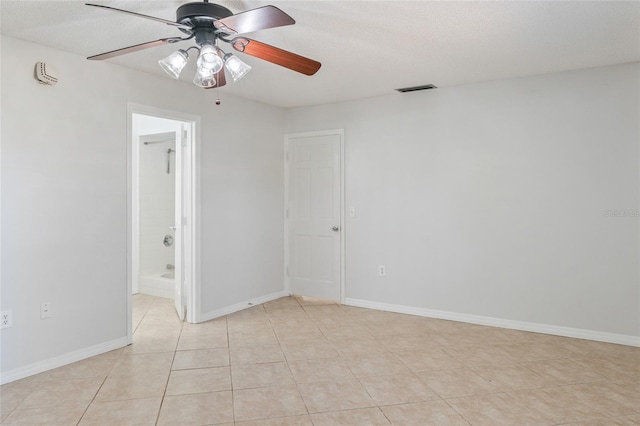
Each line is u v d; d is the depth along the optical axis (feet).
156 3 7.64
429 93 14.05
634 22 8.63
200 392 8.70
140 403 8.22
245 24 6.42
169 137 17.62
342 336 12.24
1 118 9.01
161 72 11.87
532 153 12.53
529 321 12.67
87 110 10.54
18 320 9.29
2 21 8.38
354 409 8.01
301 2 7.66
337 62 11.15
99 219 10.84
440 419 7.64
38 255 9.64
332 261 16.20
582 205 11.93
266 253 16.25
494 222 13.12
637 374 9.56
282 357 10.62
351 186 15.65
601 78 11.62
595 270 11.81
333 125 15.96
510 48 10.14
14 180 9.23
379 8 7.94
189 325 13.26
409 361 10.35
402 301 14.71
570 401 8.31
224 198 14.38
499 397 8.48
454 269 13.78
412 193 14.44
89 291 10.63
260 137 15.90
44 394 8.58
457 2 7.72
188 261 13.52
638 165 11.27
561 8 8.00
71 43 9.61
